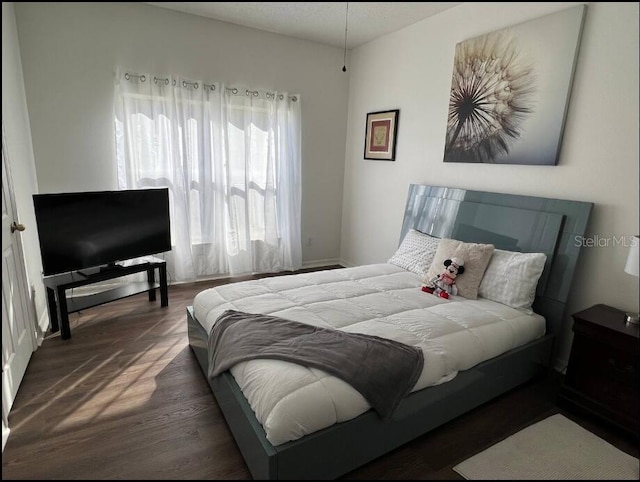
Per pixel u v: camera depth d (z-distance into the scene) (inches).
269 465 54.4
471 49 112.7
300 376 61.2
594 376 79.1
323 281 108.0
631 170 83.0
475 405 80.1
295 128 163.2
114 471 63.8
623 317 80.5
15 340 83.7
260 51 150.4
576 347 81.6
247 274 167.0
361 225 174.7
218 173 150.1
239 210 157.5
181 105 136.8
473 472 65.9
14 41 102.7
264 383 61.3
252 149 157.2
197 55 138.5
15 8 106.7
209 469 64.9
